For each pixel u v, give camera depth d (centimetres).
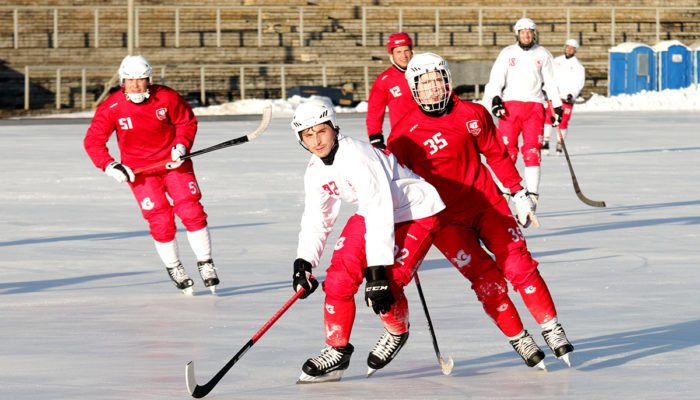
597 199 3111
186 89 9869
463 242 1281
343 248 1212
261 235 2461
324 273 1988
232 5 10444
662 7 10975
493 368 1276
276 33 10312
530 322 1526
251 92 9950
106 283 1902
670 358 1302
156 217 1819
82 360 1317
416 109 1305
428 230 1220
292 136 5941
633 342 1393
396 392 1167
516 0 10919
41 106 9594
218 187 3453
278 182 3600
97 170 4053
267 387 1192
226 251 2244
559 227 2561
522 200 1306
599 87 10619
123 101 1834
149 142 1850
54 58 9669
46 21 9931
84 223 2678
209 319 1584
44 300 1741
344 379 1233
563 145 2866
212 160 4447
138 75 1814
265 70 9969
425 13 10656
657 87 10238
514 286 1276
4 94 9531
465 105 1288
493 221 1282
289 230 2539
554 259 2097
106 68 9706
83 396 1141
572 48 5375
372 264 1172
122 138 1852
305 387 1195
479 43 10519
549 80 2919
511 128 2930
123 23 10025
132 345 1406
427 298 1712
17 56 9594
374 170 1177
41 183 3616
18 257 2181
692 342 1388
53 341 1430
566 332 1459
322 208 1226
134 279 1942
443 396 1146
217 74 9900
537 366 1271
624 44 10288
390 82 2261
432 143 1281
